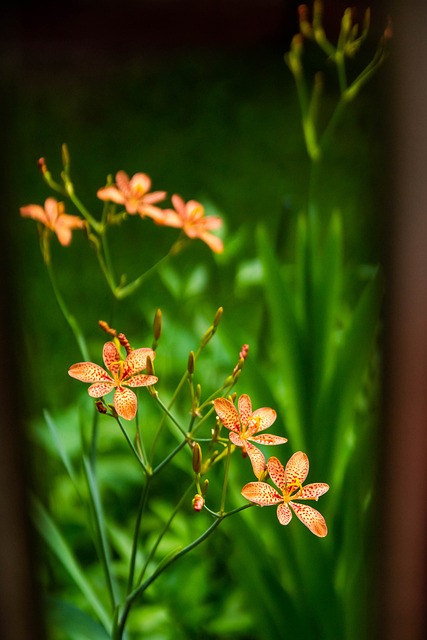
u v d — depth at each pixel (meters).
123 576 1.25
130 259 2.21
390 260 0.88
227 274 2.07
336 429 1.18
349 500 1.14
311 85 2.78
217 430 0.98
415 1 0.85
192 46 2.46
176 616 1.23
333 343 1.22
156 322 0.97
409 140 0.86
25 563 0.88
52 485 1.37
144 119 2.80
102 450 1.40
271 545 1.25
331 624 1.14
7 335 0.86
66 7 2.46
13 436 0.87
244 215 2.42
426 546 0.92
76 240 2.24
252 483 0.96
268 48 2.55
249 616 1.24
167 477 1.39
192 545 0.99
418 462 0.91
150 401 1.39
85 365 0.97
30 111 2.69
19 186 2.57
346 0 1.77
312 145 1.29
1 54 2.49
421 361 0.89
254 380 1.17
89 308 2.07
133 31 2.50
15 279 0.88
